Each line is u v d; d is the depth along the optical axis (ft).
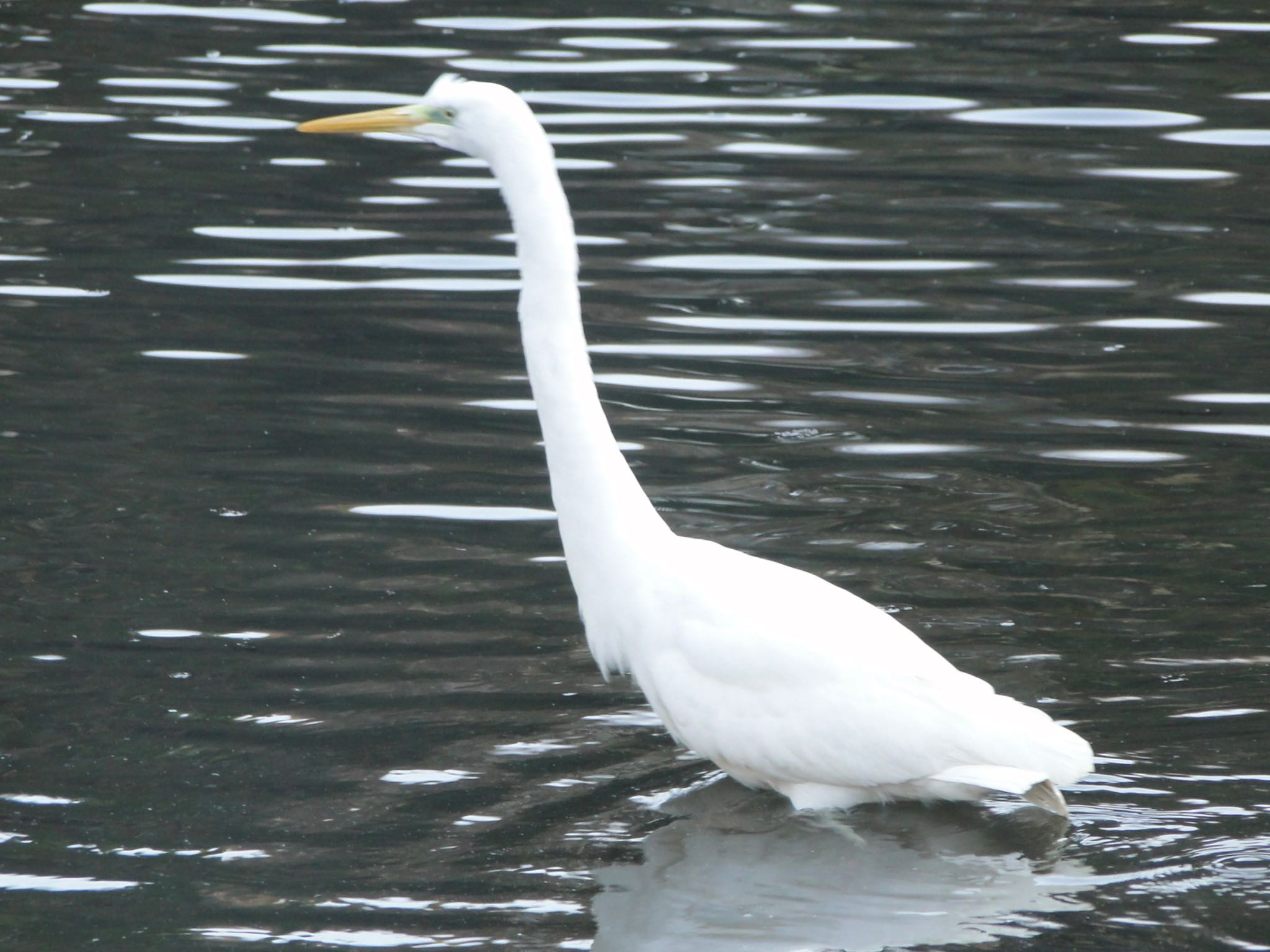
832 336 52.42
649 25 87.66
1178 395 47.80
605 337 51.96
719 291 55.93
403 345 51.13
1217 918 25.44
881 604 36.32
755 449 44.47
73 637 34.04
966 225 61.93
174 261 57.31
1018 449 44.57
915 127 72.95
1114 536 39.60
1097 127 72.54
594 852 27.61
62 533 38.42
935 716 28.81
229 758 30.09
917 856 27.73
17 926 24.99
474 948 24.66
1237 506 41.04
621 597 31.24
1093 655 34.17
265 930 25.02
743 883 26.71
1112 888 26.45
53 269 55.98
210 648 33.91
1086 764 28.32
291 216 62.39
